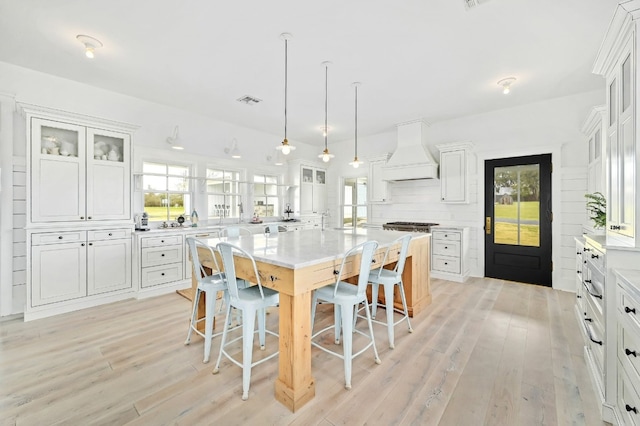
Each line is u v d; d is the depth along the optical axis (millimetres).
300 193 6180
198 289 2480
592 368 1965
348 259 2186
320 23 2422
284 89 3770
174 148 4316
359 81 3529
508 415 1666
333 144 6840
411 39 2646
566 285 4012
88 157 3342
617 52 1799
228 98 4102
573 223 3971
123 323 2912
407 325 2893
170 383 1949
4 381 1958
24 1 2148
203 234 4309
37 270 3016
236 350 2396
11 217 3094
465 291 3977
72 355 2297
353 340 2594
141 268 3711
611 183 1902
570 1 2145
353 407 1734
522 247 4383
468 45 2744
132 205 3754
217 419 1631
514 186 4449
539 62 3061
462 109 4520
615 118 1849
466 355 2324
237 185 5477
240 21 2400
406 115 4793
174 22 2412
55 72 3311
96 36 2611
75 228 3246
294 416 1657
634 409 1348
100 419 1625
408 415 1669
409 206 5535
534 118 4246
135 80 3520
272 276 1866
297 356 1733
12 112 3074
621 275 1497
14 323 2904
